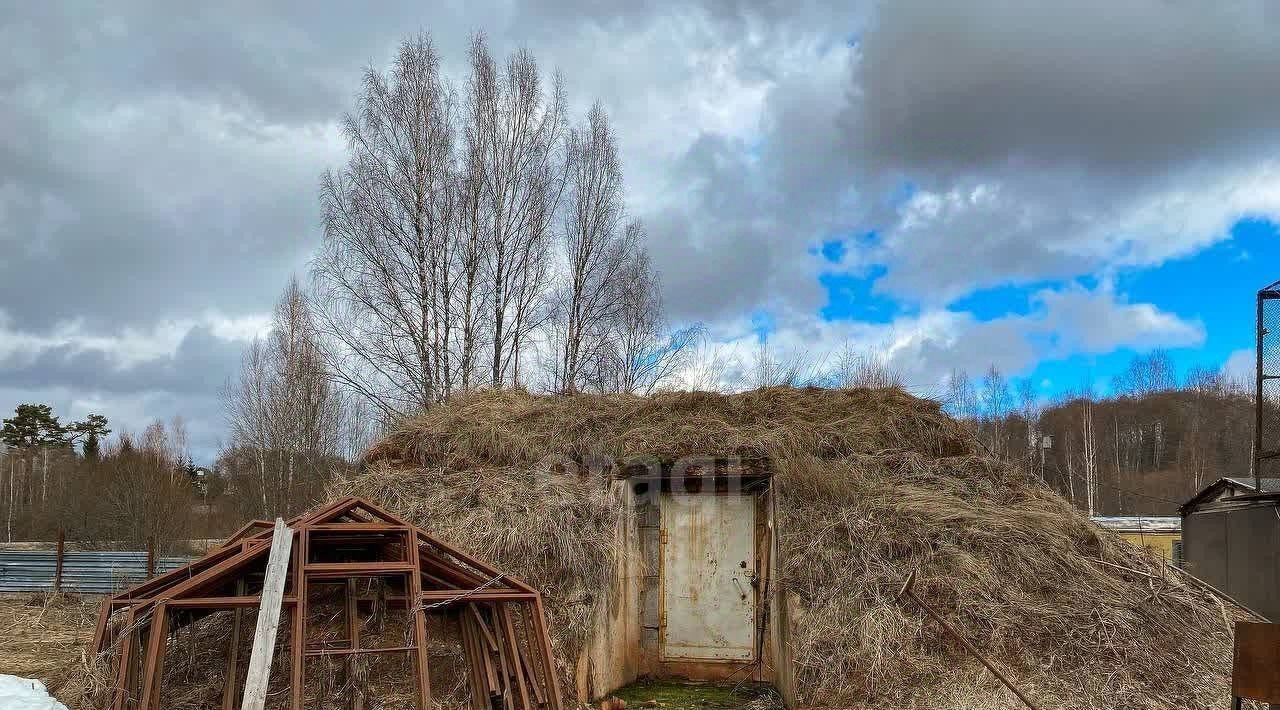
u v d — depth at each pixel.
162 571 12.05
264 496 24.75
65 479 31.67
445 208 18.67
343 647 6.46
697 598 8.87
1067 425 37.53
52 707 5.34
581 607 7.47
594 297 20.28
